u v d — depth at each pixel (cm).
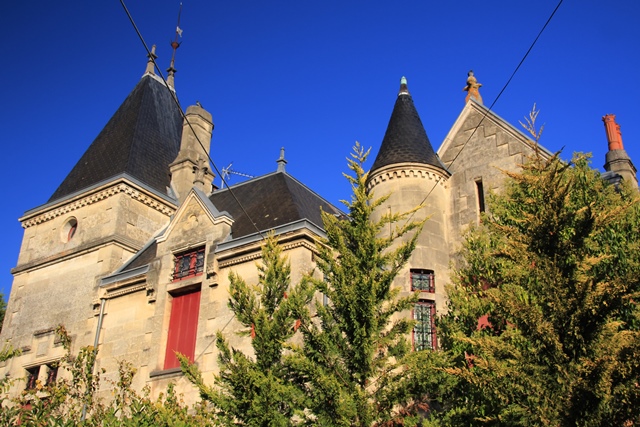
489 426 1224
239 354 1388
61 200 2867
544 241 1111
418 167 1936
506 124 1923
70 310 2564
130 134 3086
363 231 1402
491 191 1622
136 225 2762
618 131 2166
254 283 2039
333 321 1431
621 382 987
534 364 1070
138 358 2188
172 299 2244
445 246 1864
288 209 2270
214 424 1501
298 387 1373
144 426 1514
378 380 1323
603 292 1016
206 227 2250
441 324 1430
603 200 1441
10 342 2675
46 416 1595
